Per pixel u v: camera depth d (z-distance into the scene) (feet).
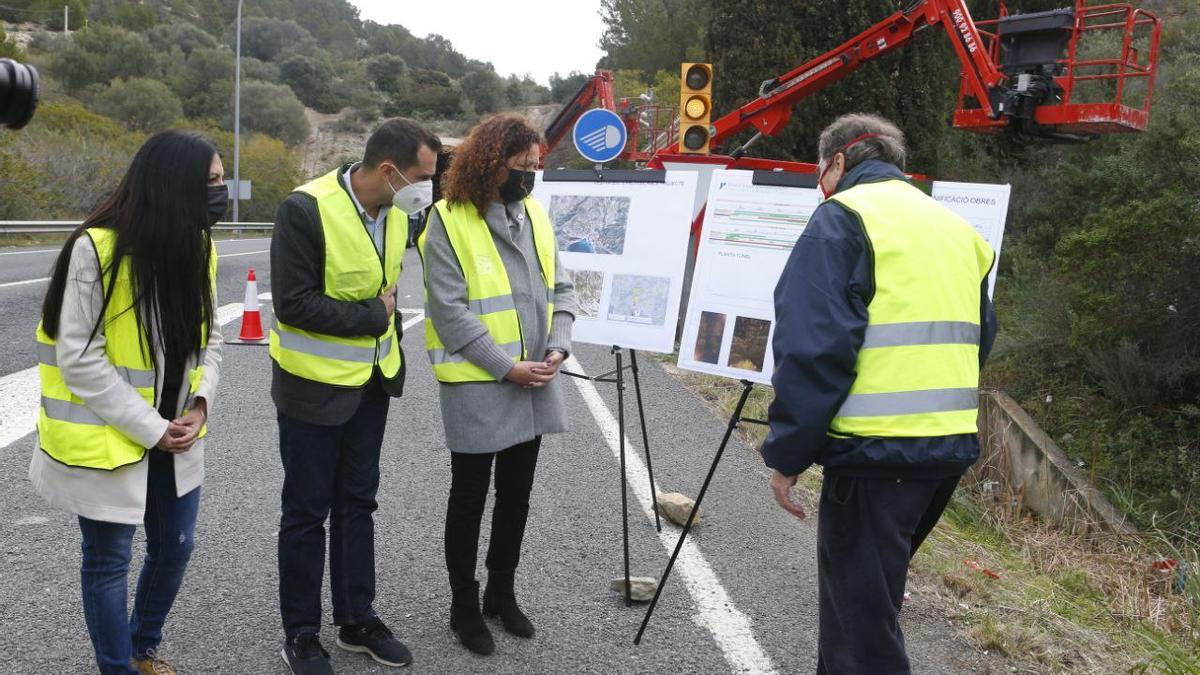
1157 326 23.39
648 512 16.87
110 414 8.73
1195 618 15.44
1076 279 24.79
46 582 12.46
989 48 36.19
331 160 250.37
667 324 13.70
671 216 13.99
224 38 335.06
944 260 8.86
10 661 10.45
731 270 13.16
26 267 48.42
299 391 10.35
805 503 17.95
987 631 12.55
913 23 35.37
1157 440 22.97
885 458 8.48
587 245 14.40
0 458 17.26
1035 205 34.68
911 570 14.84
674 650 11.84
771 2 50.14
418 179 10.39
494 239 11.57
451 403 11.37
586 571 14.16
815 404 8.35
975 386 8.96
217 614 11.98
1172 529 19.89
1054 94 30.32
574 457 19.99
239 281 48.88
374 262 10.57
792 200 12.98
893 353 8.52
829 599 9.06
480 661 11.31
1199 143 22.74
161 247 8.84
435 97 293.23
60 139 88.17
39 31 263.90
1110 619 14.84
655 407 25.17
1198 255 21.59
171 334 9.11
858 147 9.62
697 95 35.37
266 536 14.58
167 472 9.61
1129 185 24.18
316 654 10.62
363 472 11.09
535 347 11.75
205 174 9.07
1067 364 27.04
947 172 47.11
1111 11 29.30
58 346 8.60
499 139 11.15
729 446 21.80
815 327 8.37
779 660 11.69
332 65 320.70
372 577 11.25
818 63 37.93
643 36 130.72
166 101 196.75
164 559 9.89
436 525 15.56
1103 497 20.31
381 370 10.87
